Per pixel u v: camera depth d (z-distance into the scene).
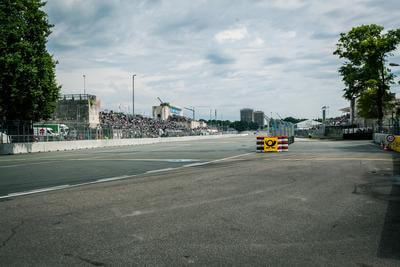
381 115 43.69
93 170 14.04
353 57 43.81
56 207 6.97
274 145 25.11
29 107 29.14
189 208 6.71
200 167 14.54
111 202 7.39
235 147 35.22
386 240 4.70
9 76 26.06
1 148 27.94
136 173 12.76
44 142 32.88
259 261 3.97
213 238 4.82
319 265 3.85
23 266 3.91
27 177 12.02
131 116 72.94
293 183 9.70
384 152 22.48
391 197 7.67
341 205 6.89
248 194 8.11
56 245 4.61
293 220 5.75
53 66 30.27
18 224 5.69
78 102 53.81
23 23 27.11
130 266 3.87
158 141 60.59
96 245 4.58
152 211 6.50
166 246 4.51
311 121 111.25
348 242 4.62
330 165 14.40
